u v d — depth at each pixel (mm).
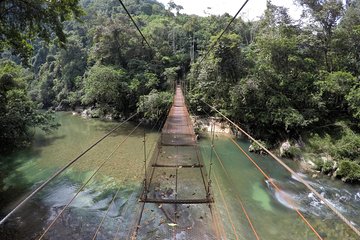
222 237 5621
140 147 14086
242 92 16016
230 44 17766
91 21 39625
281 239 6676
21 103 13141
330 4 16141
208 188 4727
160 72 24219
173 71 23922
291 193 9258
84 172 10469
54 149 13930
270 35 17562
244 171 11094
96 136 17109
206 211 6328
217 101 18703
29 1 7383
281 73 16172
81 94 28281
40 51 44812
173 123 10656
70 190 8938
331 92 14383
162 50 29234
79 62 31344
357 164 10695
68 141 15812
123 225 6934
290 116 14164
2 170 10820
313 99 14492
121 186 9148
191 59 29312
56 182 9555
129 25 25406
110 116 23578
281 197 8898
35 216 7395
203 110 20047
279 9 17750
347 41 16266
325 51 16953
